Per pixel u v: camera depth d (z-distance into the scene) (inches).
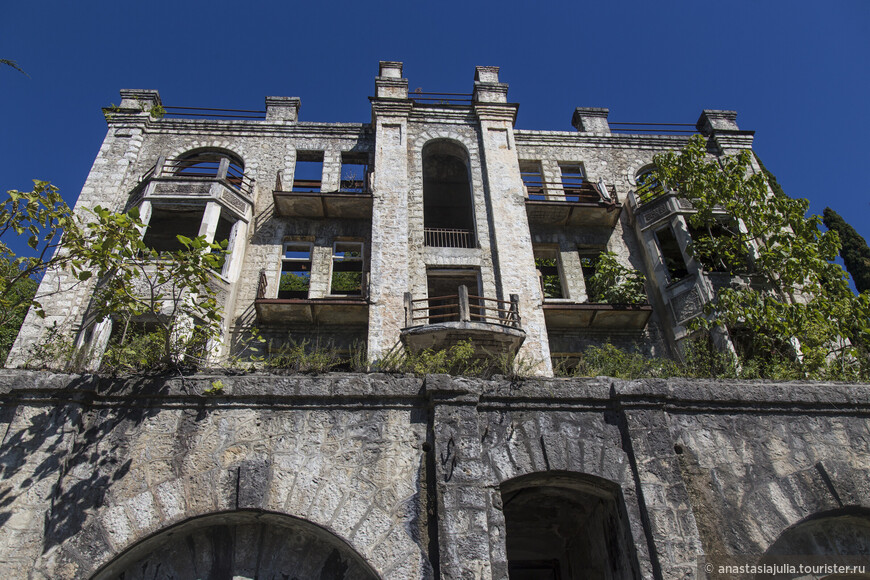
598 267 745.6
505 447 302.5
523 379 324.8
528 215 801.6
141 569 273.0
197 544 280.7
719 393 330.6
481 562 264.2
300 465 288.8
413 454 298.2
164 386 303.3
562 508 354.9
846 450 321.1
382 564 265.7
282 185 819.4
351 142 877.2
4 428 281.9
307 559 279.4
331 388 309.4
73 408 290.7
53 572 252.5
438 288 784.9
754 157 900.6
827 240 623.5
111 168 794.2
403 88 887.7
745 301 596.1
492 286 715.4
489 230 761.6
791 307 554.9
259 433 296.5
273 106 917.2
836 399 335.6
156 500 274.1
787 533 301.0
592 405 321.1
